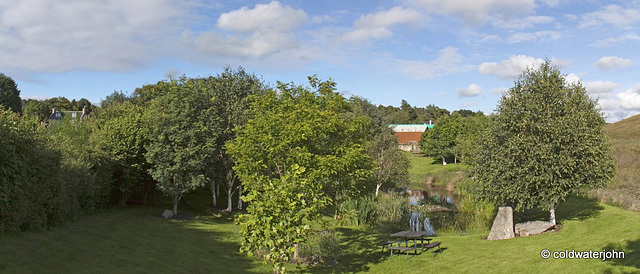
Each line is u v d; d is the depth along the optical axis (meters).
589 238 15.07
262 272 13.31
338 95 17.75
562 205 26.92
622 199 25.70
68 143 21.78
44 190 15.66
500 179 20.64
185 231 20.00
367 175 17.39
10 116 14.01
